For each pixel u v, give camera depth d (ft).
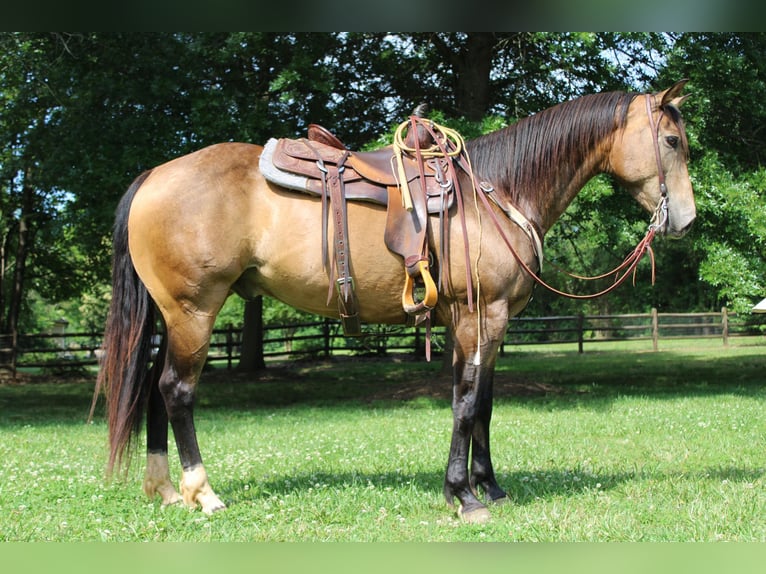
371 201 12.44
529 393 37.11
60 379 54.90
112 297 13.28
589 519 12.22
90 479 15.62
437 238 12.37
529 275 12.87
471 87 36.58
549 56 33.58
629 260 13.71
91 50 33.09
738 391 35.63
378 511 13.02
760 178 31.40
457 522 12.28
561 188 13.65
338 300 12.69
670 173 13.15
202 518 12.51
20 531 12.00
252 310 54.03
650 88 33.50
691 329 78.33
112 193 33.17
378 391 41.22
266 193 12.74
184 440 13.07
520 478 15.64
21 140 36.32
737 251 32.04
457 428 12.56
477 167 13.34
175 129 32.09
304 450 20.18
